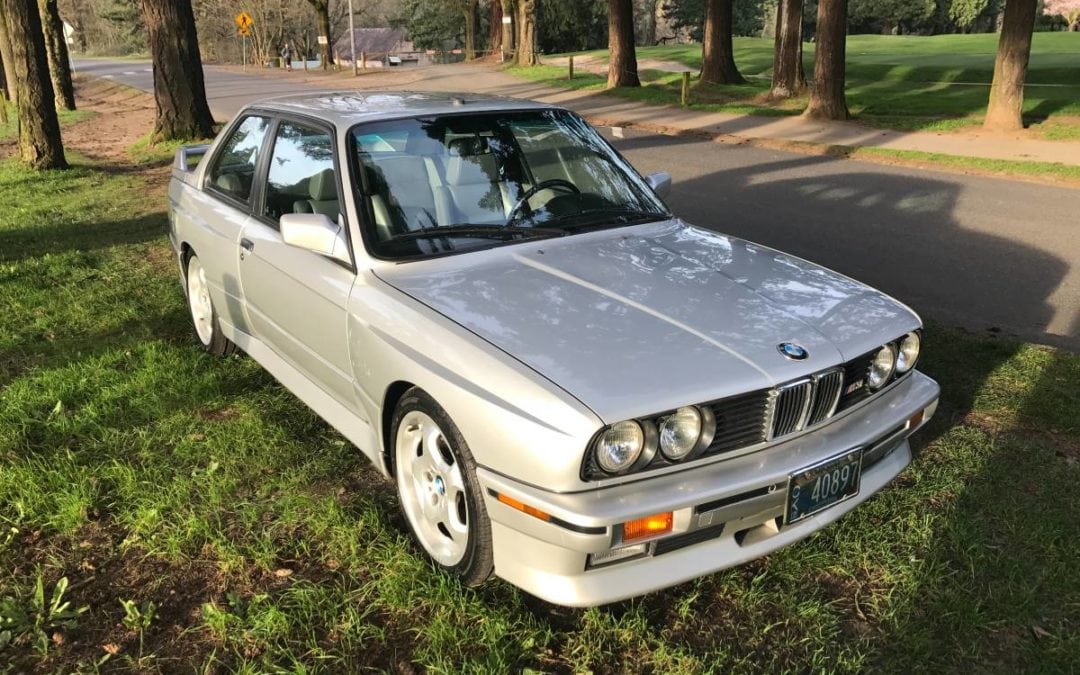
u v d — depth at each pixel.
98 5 76.56
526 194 3.72
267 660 2.58
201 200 4.81
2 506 3.47
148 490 3.53
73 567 3.11
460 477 2.80
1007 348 5.18
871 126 17.28
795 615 2.81
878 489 3.10
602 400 2.43
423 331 2.89
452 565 2.93
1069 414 4.27
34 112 12.88
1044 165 12.09
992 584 2.96
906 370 3.18
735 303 3.03
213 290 4.73
